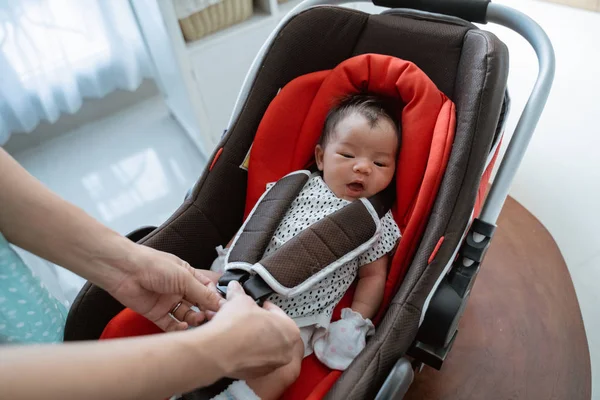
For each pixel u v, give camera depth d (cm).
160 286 67
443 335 74
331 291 87
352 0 99
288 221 94
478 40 83
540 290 118
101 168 181
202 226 93
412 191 92
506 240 128
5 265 58
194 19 132
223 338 46
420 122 89
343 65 97
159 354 40
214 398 71
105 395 36
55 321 70
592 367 113
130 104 204
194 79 143
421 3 93
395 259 87
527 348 108
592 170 148
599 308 123
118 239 64
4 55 152
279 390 74
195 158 182
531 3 182
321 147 102
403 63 91
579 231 138
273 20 146
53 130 193
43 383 33
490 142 79
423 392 103
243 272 83
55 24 158
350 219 86
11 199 56
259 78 98
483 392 102
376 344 67
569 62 166
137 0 152
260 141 99
